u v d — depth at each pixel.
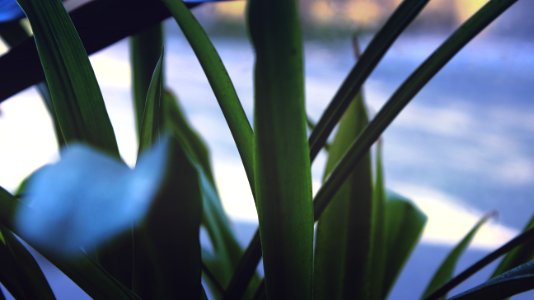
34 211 0.41
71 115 0.47
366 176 0.60
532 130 3.70
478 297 0.43
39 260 1.41
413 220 0.69
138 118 0.66
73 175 0.42
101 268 0.43
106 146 0.47
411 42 5.36
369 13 3.36
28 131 3.06
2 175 2.42
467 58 5.22
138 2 0.49
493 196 2.72
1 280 0.47
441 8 5.25
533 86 4.57
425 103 4.30
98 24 0.50
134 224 0.44
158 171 0.42
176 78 4.66
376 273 0.60
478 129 3.74
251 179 0.44
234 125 0.44
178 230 0.43
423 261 1.89
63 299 1.38
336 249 0.58
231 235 0.75
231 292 0.50
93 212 0.43
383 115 0.49
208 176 0.82
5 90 0.50
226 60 4.49
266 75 0.38
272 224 0.42
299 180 0.41
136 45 0.65
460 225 2.34
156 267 0.45
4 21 0.56
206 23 5.13
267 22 0.38
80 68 0.47
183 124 0.84
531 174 3.02
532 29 5.05
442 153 3.34
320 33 4.93
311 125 0.79
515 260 0.59
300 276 0.43
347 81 0.50
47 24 0.46
